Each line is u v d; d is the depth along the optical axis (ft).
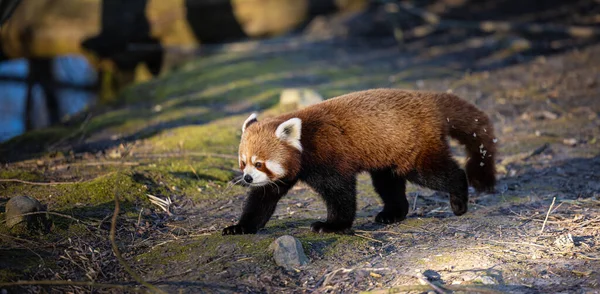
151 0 57.52
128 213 22.94
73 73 82.74
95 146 32.63
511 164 29.91
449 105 23.76
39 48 56.29
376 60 54.54
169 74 51.93
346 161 21.38
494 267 18.39
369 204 25.61
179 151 31.01
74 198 23.54
